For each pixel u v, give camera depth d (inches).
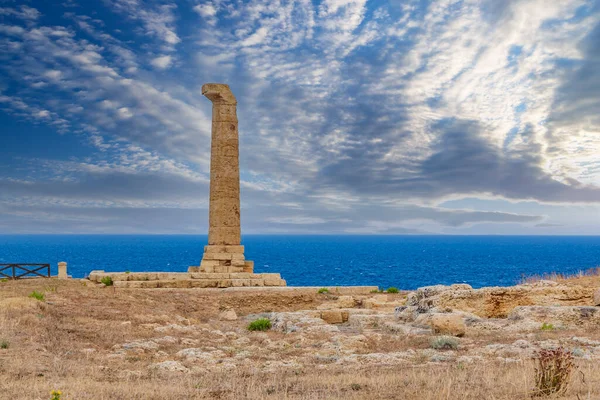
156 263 6441.9
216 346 740.0
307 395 411.2
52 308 857.5
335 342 735.1
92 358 603.8
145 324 850.8
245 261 1478.8
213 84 1470.2
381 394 411.2
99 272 1439.5
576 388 402.0
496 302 965.2
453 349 681.0
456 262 6781.5
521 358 566.6
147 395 415.8
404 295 1400.1
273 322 980.6
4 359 533.6
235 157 1482.5
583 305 970.1
